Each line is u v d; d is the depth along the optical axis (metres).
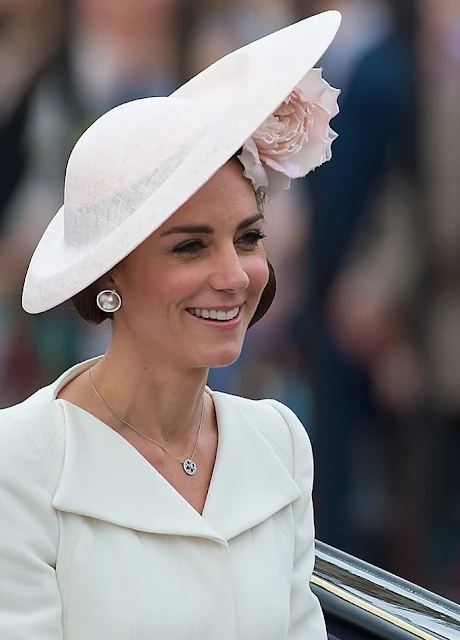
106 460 8.68
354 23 22.97
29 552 8.24
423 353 23.97
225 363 8.69
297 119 8.77
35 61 23.34
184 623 8.45
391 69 22.64
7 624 8.12
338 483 23.77
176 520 8.68
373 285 23.61
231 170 8.52
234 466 9.24
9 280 23.84
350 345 23.69
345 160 22.81
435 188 23.31
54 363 24.11
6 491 8.30
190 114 8.61
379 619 10.38
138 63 23.56
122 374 8.96
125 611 8.32
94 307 8.94
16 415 8.67
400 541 24.06
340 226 23.09
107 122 8.78
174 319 8.59
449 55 22.95
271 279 9.48
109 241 8.24
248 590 8.88
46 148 23.48
